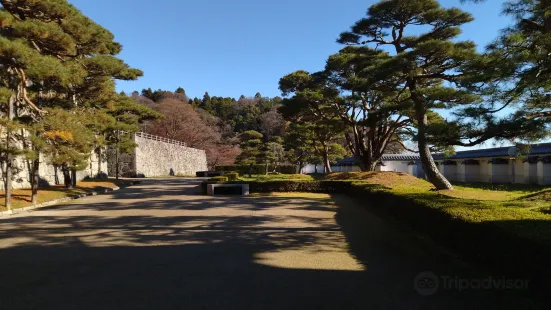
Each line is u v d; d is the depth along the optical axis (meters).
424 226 6.45
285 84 21.72
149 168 38.03
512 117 5.91
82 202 13.77
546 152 18.25
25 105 14.05
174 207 11.77
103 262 5.05
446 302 3.48
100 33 14.80
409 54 11.41
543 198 8.65
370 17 13.74
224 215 9.82
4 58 10.36
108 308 3.41
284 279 4.27
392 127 20.67
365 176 19.36
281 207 11.64
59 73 10.90
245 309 3.38
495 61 7.02
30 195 13.78
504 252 3.86
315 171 46.94
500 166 23.59
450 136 6.32
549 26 6.37
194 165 51.56
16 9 12.12
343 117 20.23
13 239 6.71
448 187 13.81
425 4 12.67
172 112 51.66
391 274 4.44
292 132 29.42
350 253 5.54
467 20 12.80
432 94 11.61
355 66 16.02
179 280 4.24
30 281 4.22
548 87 6.60
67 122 12.35
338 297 3.68
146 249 5.85
